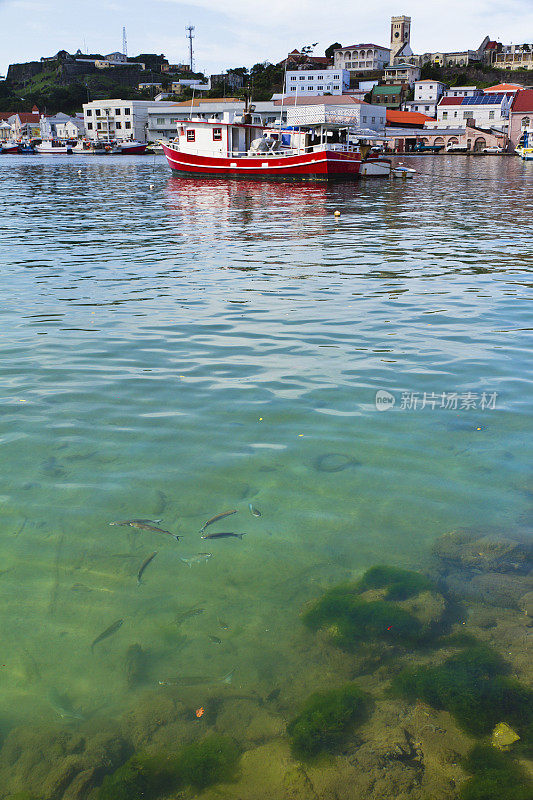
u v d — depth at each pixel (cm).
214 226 2217
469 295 1157
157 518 479
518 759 309
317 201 3158
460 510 492
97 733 328
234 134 4494
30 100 15150
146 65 18675
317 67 13375
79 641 378
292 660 370
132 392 705
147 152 10281
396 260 1519
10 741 323
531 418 638
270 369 777
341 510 493
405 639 382
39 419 636
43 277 1321
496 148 8906
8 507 490
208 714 339
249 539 462
